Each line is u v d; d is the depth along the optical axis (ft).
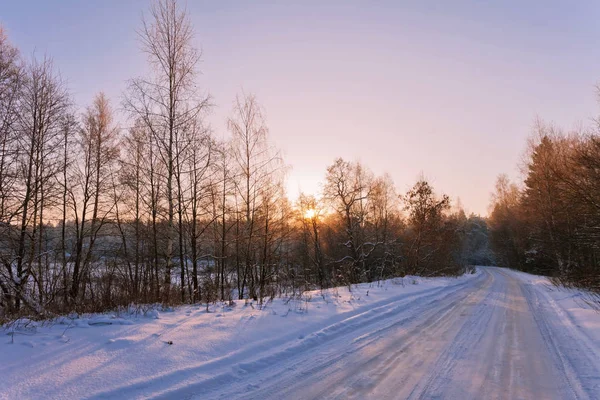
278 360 19.03
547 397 14.39
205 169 43.93
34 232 42.83
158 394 13.97
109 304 29.45
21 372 14.67
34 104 42.78
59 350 17.44
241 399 14.14
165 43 42.70
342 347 21.76
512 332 26.71
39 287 33.83
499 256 202.28
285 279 55.83
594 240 54.60
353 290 50.65
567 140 80.48
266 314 27.94
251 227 49.55
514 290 62.44
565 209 61.36
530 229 112.98
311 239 107.24
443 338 24.34
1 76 37.04
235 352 19.17
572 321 30.86
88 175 57.77
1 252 32.81
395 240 107.86
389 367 18.07
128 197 58.03
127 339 19.20
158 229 49.19
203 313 27.68
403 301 41.78
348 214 99.66
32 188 42.39
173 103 41.88
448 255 108.58
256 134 51.55
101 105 59.98
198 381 15.34
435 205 98.58
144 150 45.93
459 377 16.63
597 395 14.49
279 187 53.31
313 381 16.07
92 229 57.21
